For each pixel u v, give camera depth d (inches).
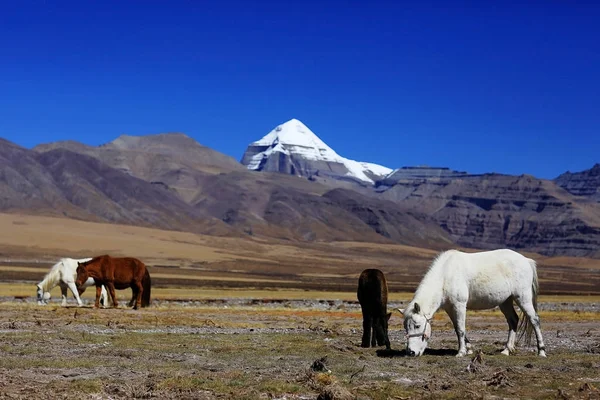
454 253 864.9
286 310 1855.3
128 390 629.9
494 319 1626.5
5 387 633.6
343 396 590.9
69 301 2030.0
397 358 835.4
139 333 1058.7
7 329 1083.3
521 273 863.7
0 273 4741.6
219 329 1171.9
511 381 687.1
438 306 848.3
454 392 636.7
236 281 5502.0
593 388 642.2
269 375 709.9
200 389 638.5
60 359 791.1
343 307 2281.0
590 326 1472.7
